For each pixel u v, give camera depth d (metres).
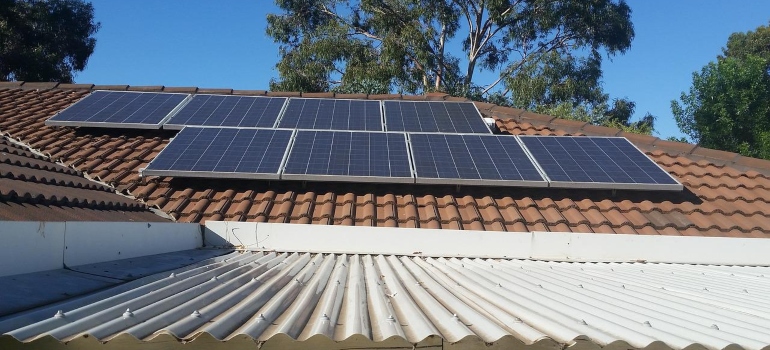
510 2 29.75
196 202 8.88
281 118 11.31
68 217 5.65
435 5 28.22
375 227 7.69
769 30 40.22
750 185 10.03
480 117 11.80
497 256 7.65
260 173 8.86
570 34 31.03
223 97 12.38
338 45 27.52
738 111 24.05
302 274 5.90
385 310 4.50
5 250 4.25
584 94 29.97
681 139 26.41
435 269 6.60
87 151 10.09
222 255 6.94
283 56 29.81
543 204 9.21
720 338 3.94
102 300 4.06
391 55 26.41
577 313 4.55
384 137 10.30
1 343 3.18
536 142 10.45
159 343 3.38
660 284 6.05
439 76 28.70
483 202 9.23
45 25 36.75
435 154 9.75
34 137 10.48
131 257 5.96
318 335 3.51
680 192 9.71
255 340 3.47
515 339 3.64
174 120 10.91
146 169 8.75
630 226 8.67
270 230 7.64
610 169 9.48
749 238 7.88
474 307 4.71
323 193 9.30
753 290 5.88
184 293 4.52
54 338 3.23
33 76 35.25
